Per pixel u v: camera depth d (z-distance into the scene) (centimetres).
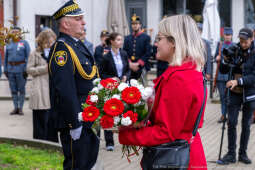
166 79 250
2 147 636
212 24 1316
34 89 675
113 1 1575
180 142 250
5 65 992
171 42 262
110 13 1580
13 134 773
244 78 550
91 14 1716
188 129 251
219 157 578
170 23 262
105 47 832
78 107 371
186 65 253
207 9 1325
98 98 273
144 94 254
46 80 682
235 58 565
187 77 246
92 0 1709
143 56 898
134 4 1820
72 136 372
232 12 1667
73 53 381
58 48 380
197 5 1753
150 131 251
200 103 248
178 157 247
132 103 254
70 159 386
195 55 254
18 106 1098
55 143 636
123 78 680
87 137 380
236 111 573
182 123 244
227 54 567
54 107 380
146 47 903
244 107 573
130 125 258
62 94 367
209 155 618
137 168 549
